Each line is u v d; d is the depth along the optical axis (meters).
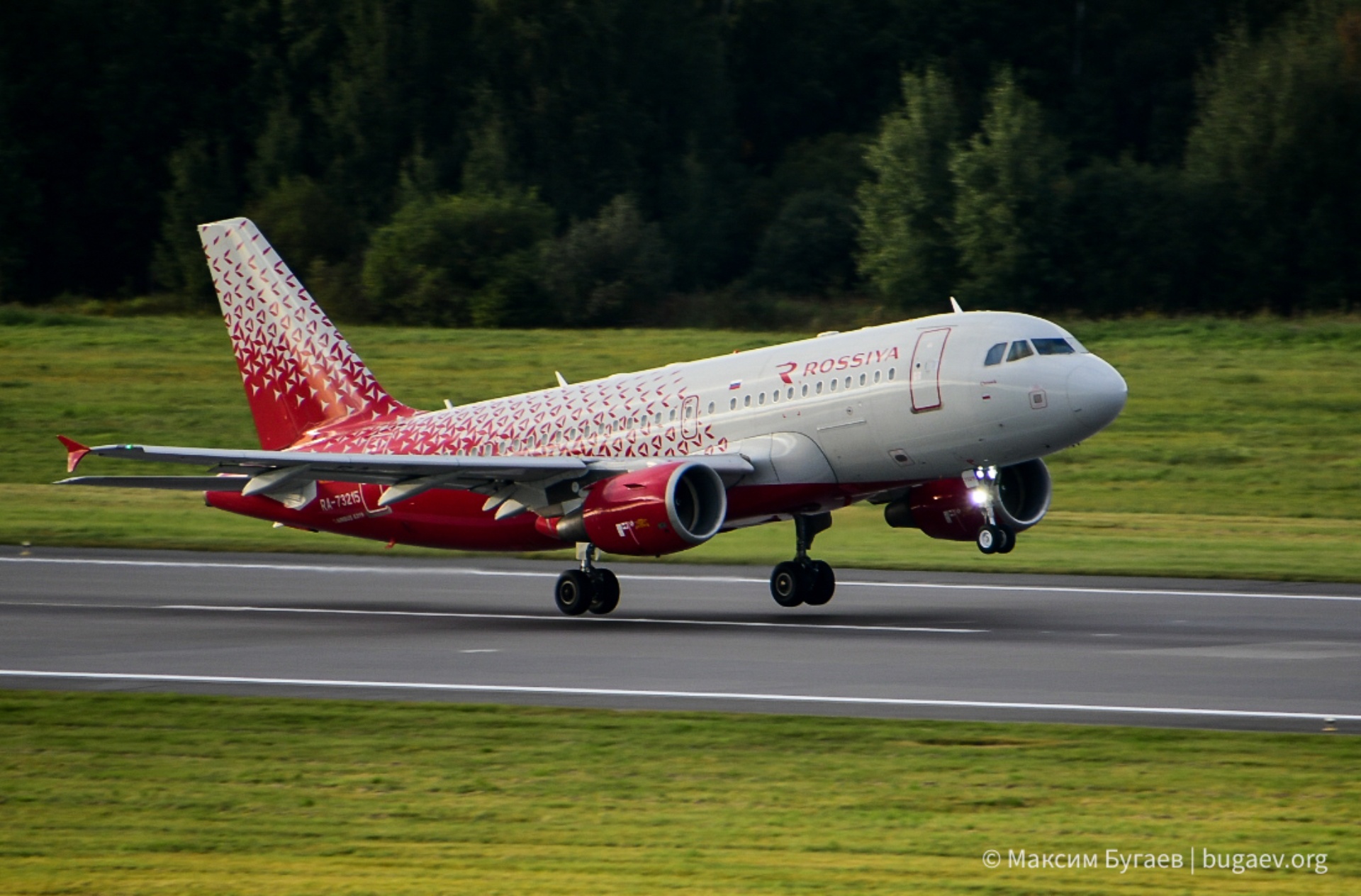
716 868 47.44
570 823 52.81
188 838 51.34
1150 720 68.44
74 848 50.34
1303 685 76.69
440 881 46.25
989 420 99.19
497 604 115.25
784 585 108.56
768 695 75.12
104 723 68.75
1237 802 54.78
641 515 99.75
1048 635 95.25
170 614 108.69
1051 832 51.31
